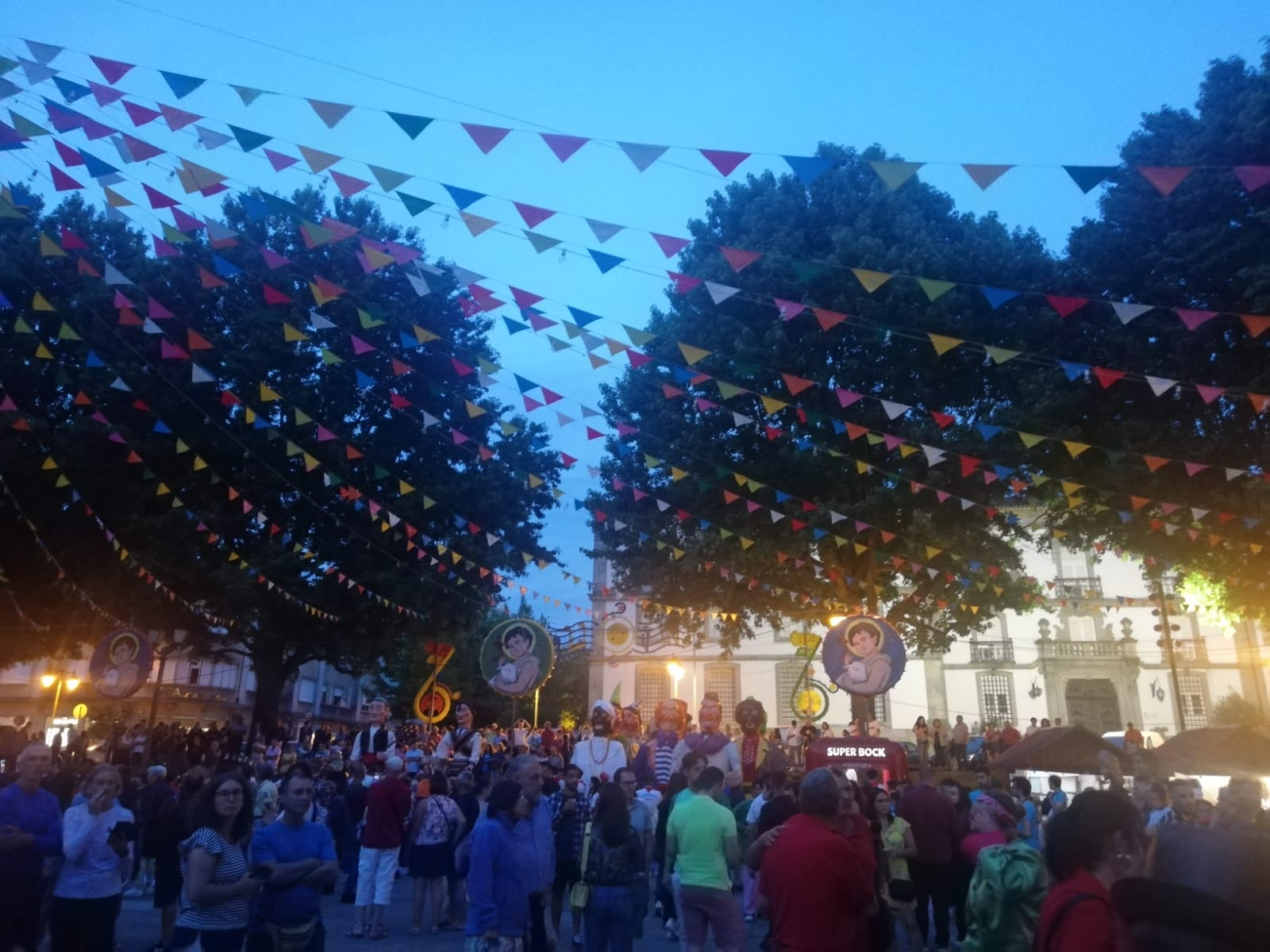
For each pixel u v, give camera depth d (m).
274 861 5.73
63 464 20.84
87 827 6.73
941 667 38.47
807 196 21.17
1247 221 16.47
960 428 18.53
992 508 19.34
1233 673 37.19
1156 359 17.39
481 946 6.04
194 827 5.82
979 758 21.72
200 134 7.20
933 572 19.81
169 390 21.36
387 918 11.93
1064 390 17.91
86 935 6.65
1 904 6.30
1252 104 16.08
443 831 11.03
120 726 24.98
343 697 57.28
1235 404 16.86
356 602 24.36
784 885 4.93
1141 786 9.80
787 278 19.23
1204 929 2.03
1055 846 3.64
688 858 7.55
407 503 22.97
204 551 22.81
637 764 13.66
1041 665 37.91
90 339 20.59
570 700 54.09
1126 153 18.28
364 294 21.39
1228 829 2.33
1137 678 37.47
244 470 22.30
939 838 9.52
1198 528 16.72
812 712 33.66
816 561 21.22
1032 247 19.64
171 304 21.20
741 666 39.03
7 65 6.98
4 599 23.89
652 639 38.94
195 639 25.64
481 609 25.22
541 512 26.08
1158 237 17.39
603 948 7.22
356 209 22.53
